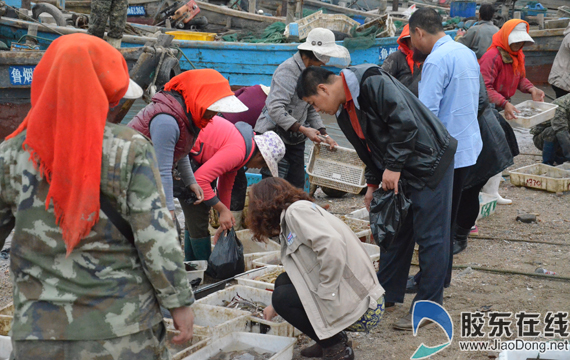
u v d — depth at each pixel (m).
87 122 1.75
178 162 3.83
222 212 4.10
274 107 5.04
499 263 4.74
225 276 4.24
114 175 1.82
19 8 11.86
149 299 1.94
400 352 3.35
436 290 3.53
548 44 15.41
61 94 1.73
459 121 3.83
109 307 1.85
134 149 1.84
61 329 1.83
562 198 6.55
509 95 6.09
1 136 7.83
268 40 12.84
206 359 3.14
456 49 3.80
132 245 1.90
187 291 1.93
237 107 3.24
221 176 4.39
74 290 1.84
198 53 11.75
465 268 4.61
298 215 2.85
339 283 2.84
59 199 1.77
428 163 3.32
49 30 9.91
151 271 1.87
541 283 4.29
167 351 2.08
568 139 7.04
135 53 7.25
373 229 3.42
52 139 1.77
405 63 5.86
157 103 3.32
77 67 1.74
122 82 1.88
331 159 6.89
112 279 1.86
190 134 3.41
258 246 5.09
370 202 3.78
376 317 2.97
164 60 5.66
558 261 4.76
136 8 15.18
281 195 2.98
